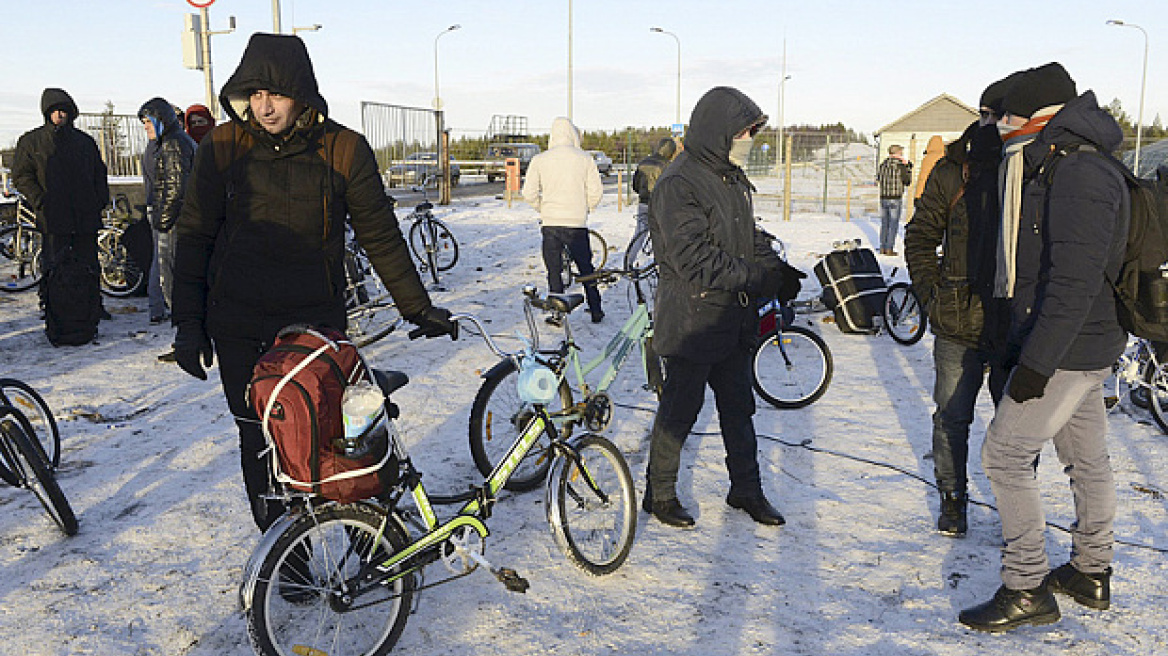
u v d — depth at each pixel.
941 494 3.84
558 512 3.35
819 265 8.05
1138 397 5.41
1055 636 3.00
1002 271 2.96
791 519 3.99
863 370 6.74
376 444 2.68
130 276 9.12
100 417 5.34
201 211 2.87
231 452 4.79
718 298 3.60
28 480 3.67
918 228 3.67
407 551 2.84
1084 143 2.74
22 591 3.30
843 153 32.81
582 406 4.05
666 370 3.86
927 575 3.45
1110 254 2.73
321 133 2.90
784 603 3.24
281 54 2.66
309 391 2.53
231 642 2.98
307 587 2.70
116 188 10.46
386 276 3.11
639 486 4.38
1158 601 3.21
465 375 6.46
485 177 34.47
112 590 3.31
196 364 2.89
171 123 6.89
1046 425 2.92
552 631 3.05
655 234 3.67
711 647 2.96
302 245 2.90
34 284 9.39
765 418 5.51
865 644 2.97
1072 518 3.93
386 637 2.87
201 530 3.83
